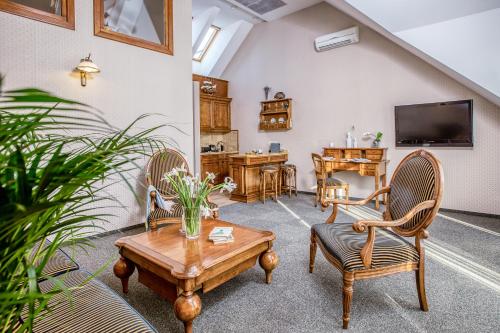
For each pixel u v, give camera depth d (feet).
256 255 6.92
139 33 14.33
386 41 16.17
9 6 8.81
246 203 16.94
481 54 11.59
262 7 19.48
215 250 6.15
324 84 18.86
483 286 7.01
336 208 7.56
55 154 1.70
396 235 6.71
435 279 7.38
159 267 5.70
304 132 20.06
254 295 6.71
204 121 22.68
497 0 11.05
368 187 17.28
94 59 10.69
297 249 9.54
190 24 13.92
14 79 8.96
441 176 5.54
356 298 6.54
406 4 12.44
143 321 4.00
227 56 24.09
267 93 21.80
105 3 13.88
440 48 12.28
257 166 18.21
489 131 13.21
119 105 11.42
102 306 4.19
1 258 1.64
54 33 9.71
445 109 14.16
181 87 13.57
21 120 1.52
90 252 9.23
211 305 6.32
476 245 9.66
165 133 12.92
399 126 15.70
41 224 1.75
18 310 1.90
